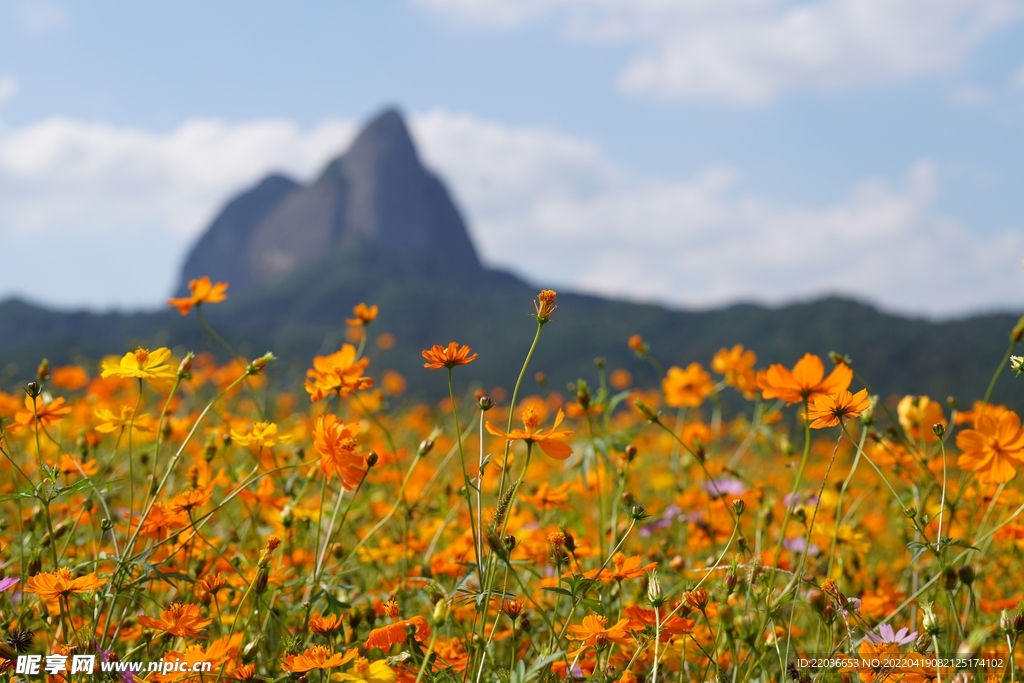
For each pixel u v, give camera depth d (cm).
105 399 527
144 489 330
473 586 224
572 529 321
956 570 204
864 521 359
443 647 214
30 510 297
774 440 492
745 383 454
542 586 218
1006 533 263
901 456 294
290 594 273
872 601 254
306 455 316
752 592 218
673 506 348
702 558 337
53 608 228
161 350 234
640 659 218
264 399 601
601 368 308
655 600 181
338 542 287
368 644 188
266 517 342
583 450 290
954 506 253
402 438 616
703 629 242
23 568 233
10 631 206
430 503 365
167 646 237
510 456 274
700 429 451
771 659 227
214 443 299
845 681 213
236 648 209
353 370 265
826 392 207
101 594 205
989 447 195
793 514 260
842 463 529
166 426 325
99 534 278
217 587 223
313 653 175
